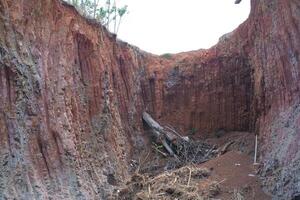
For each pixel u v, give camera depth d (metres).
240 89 21.75
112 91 18.05
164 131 21.23
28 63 12.38
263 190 14.20
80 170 13.30
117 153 16.70
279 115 15.35
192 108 23.02
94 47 16.91
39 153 12.01
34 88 12.39
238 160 17.09
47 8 14.16
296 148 13.22
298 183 12.31
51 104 12.99
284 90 15.29
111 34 20.08
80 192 12.59
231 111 22.02
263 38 17.17
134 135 20.50
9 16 12.12
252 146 18.09
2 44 11.62
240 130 21.64
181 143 20.83
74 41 15.52
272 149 14.96
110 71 18.86
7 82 11.59
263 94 17.16
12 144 11.18
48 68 13.46
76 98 14.81
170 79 23.59
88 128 15.26
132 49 22.80
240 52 21.72
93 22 17.72
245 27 21.38
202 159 19.58
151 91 23.42
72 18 15.64
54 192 11.77
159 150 20.70
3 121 11.17
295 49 14.52
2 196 10.27
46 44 13.66
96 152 15.16
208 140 21.77
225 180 15.50
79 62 15.84
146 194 14.07
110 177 15.29
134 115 21.19
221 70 22.47
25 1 12.98
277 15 15.77
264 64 17.00
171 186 14.55
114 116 17.78
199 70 23.23
